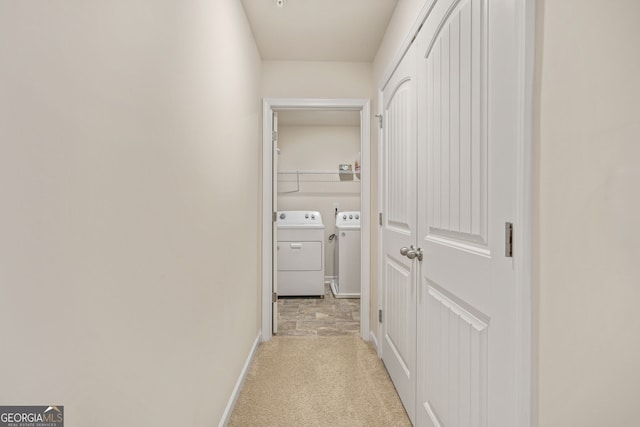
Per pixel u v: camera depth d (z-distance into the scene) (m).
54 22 0.60
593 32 0.70
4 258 0.51
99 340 0.72
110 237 0.76
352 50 2.74
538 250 0.83
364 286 2.91
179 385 1.15
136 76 0.86
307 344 2.83
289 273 4.31
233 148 1.88
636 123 0.66
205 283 1.41
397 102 2.12
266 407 1.91
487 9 1.04
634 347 0.67
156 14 0.96
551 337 0.79
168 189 1.05
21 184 0.54
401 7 2.04
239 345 2.07
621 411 0.69
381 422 1.79
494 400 0.99
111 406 0.77
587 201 0.72
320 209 5.03
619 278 0.68
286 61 2.91
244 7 2.17
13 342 0.53
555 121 0.78
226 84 1.73
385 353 2.41
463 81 1.21
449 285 1.32
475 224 1.11
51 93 0.59
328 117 4.53
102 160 0.73
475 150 1.11
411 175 1.82
